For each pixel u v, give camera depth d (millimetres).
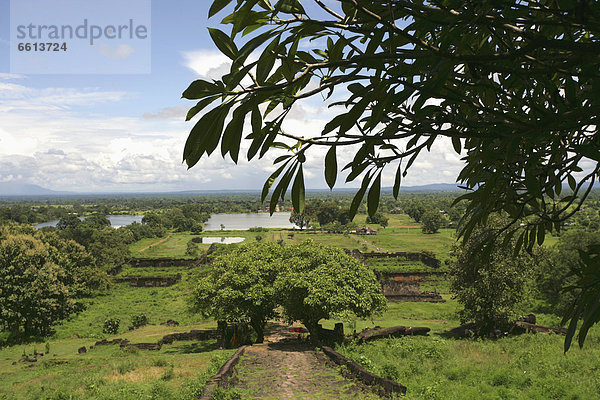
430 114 1379
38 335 30375
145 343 23984
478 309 20156
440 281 49500
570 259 26766
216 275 20406
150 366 15844
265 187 1465
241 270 19281
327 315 17266
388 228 118625
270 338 22828
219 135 1126
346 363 12336
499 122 1300
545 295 29172
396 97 1201
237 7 1116
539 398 9414
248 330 23531
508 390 10039
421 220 108250
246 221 173750
